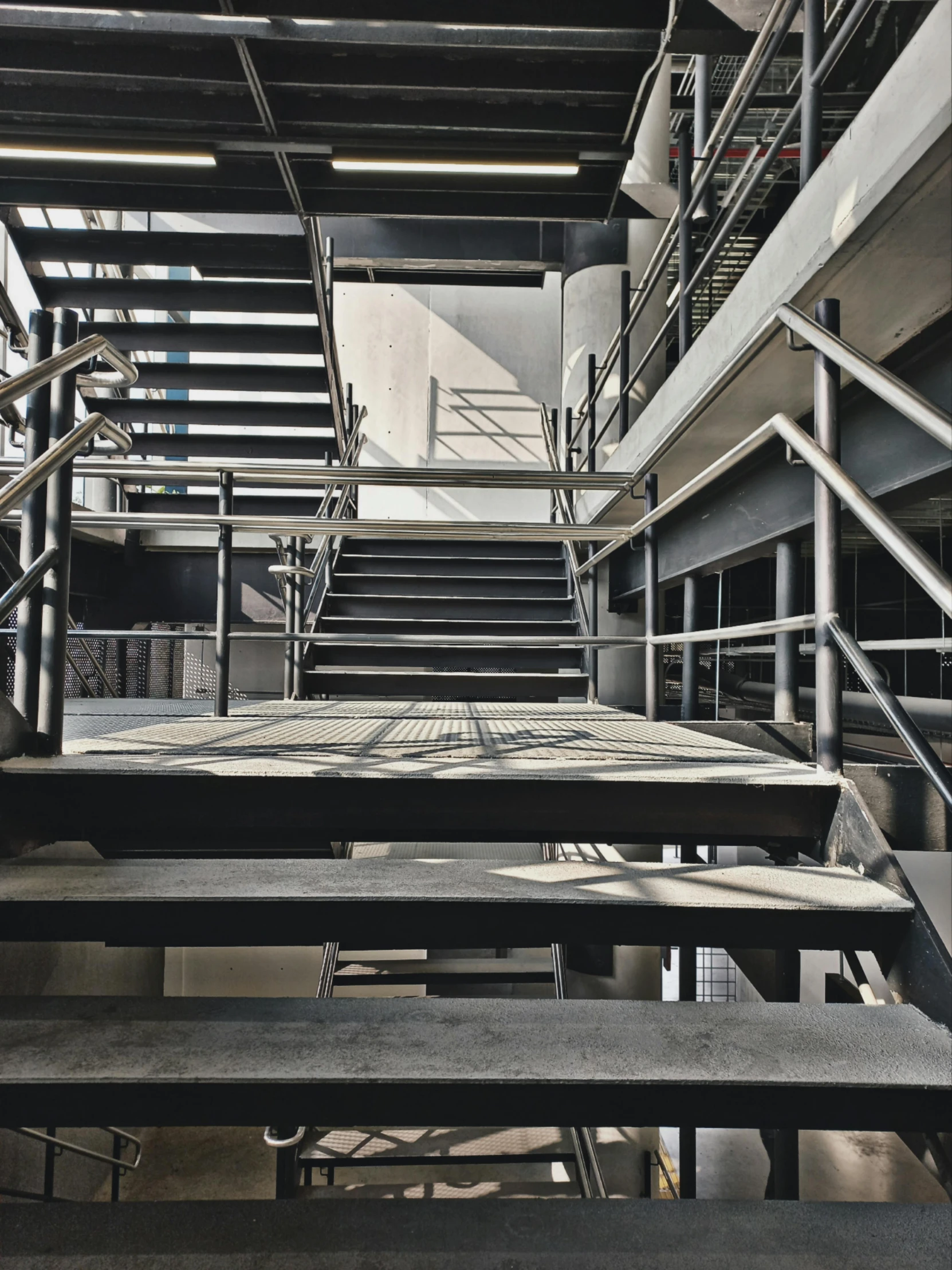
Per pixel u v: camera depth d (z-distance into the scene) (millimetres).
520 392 6559
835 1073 692
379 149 2352
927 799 1296
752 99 1928
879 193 1194
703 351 2201
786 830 1177
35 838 1149
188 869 1011
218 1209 649
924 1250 608
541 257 5242
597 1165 2488
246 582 5141
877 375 936
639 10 2010
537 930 911
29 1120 676
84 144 2322
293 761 1257
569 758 1321
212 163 2381
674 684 6562
